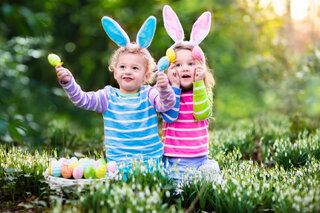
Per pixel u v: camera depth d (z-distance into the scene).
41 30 7.80
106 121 3.54
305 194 2.87
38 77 11.31
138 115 3.50
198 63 3.67
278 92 9.34
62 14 11.29
